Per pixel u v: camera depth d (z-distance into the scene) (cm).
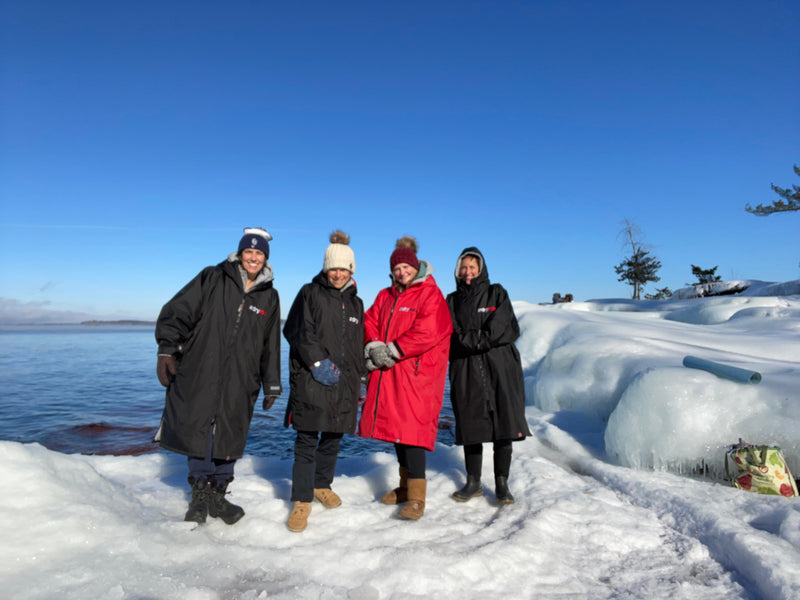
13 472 230
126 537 227
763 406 388
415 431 295
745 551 244
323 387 284
